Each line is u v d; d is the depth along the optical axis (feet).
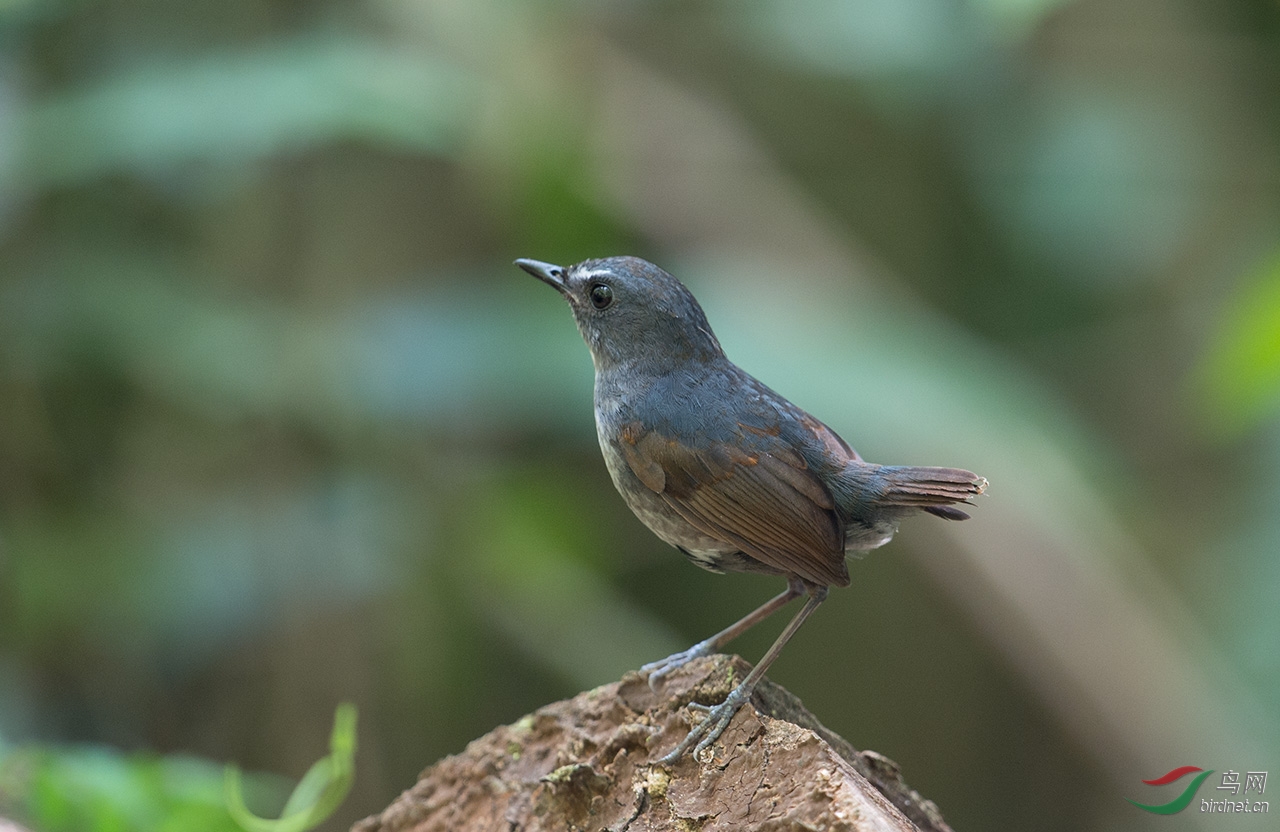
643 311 25.38
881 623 59.88
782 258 48.11
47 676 35.37
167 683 36.37
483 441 43.06
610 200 45.21
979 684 59.82
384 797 40.83
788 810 18.01
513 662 47.01
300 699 39.06
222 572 35.96
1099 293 52.65
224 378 36.17
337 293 42.42
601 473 51.26
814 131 57.06
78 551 35.47
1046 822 59.21
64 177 34.19
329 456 38.17
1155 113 49.08
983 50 45.14
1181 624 47.93
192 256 39.06
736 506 23.54
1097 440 50.67
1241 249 51.85
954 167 51.39
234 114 33.91
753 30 45.21
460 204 43.93
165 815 24.44
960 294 54.90
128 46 37.35
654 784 20.17
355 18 38.60
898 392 37.32
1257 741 44.01
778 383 36.65
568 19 41.42
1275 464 47.14
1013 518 40.83
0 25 35.37
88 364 35.53
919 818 23.06
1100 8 51.47
